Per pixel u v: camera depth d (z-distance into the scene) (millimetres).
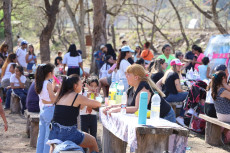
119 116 4629
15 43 54625
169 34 45188
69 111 4531
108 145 5449
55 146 4406
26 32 51688
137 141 4027
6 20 17531
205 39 40406
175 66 8188
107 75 11578
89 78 6023
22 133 7961
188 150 6703
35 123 6848
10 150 6613
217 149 6859
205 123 7848
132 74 4852
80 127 6062
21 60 14742
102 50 14320
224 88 6719
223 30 23031
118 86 5691
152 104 4617
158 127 4020
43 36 22141
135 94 4855
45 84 5574
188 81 9750
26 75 11875
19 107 10312
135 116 4676
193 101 7922
